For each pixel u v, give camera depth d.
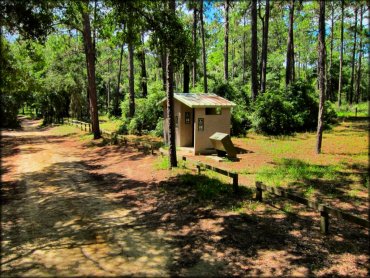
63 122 45.06
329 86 51.59
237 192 9.66
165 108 19.47
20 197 10.91
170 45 10.59
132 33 11.06
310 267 5.61
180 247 6.62
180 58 11.10
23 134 33.94
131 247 6.70
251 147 17.58
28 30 9.23
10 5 8.44
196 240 6.90
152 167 13.83
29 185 12.52
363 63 52.44
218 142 14.84
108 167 15.16
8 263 6.12
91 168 15.34
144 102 27.30
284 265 5.71
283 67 54.16
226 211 8.39
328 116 25.20
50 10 11.02
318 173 11.38
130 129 26.42
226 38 32.88
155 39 10.95
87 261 6.10
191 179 11.27
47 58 36.91
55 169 15.39
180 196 9.84
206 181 10.99
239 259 6.01
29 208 9.67
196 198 9.48
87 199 10.34
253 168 12.80
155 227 7.75
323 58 14.59
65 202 10.10
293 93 24.75
